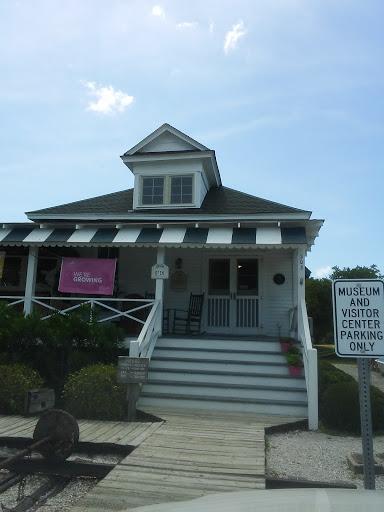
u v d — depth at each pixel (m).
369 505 1.98
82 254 14.02
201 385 9.13
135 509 2.24
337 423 7.82
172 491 4.66
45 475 5.70
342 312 3.98
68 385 8.24
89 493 4.60
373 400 7.92
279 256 13.30
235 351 10.09
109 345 9.58
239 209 13.29
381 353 3.85
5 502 4.95
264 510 2.00
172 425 7.44
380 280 3.96
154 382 9.30
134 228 11.23
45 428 5.77
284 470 5.64
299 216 12.51
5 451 6.27
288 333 12.88
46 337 9.32
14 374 8.26
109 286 10.98
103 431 6.90
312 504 2.02
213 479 5.00
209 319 13.31
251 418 8.09
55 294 13.76
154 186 14.21
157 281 10.89
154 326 10.58
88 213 13.74
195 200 13.75
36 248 11.33
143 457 5.70
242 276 13.44
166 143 14.40
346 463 5.98
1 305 9.81
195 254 13.69
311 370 8.12
